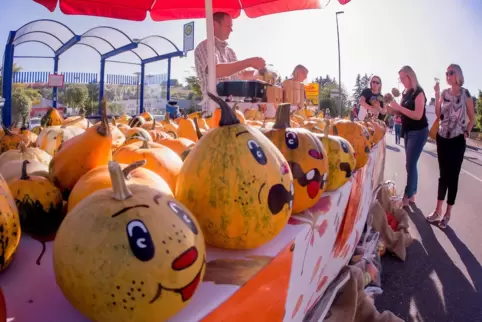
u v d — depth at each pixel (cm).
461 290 330
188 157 108
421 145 569
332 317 201
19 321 68
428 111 2298
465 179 1007
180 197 105
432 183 877
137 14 405
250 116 360
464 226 511
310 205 150
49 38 1145
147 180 91
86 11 364
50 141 169
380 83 728
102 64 1330
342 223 214
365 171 293
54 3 318
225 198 98
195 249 72
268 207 101
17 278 82
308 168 146
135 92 1516
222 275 90
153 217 70
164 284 66
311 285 164
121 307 65
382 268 368
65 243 68
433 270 368
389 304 305
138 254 65
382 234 392
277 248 109
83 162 110
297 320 148
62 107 1149
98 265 64
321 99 4669
